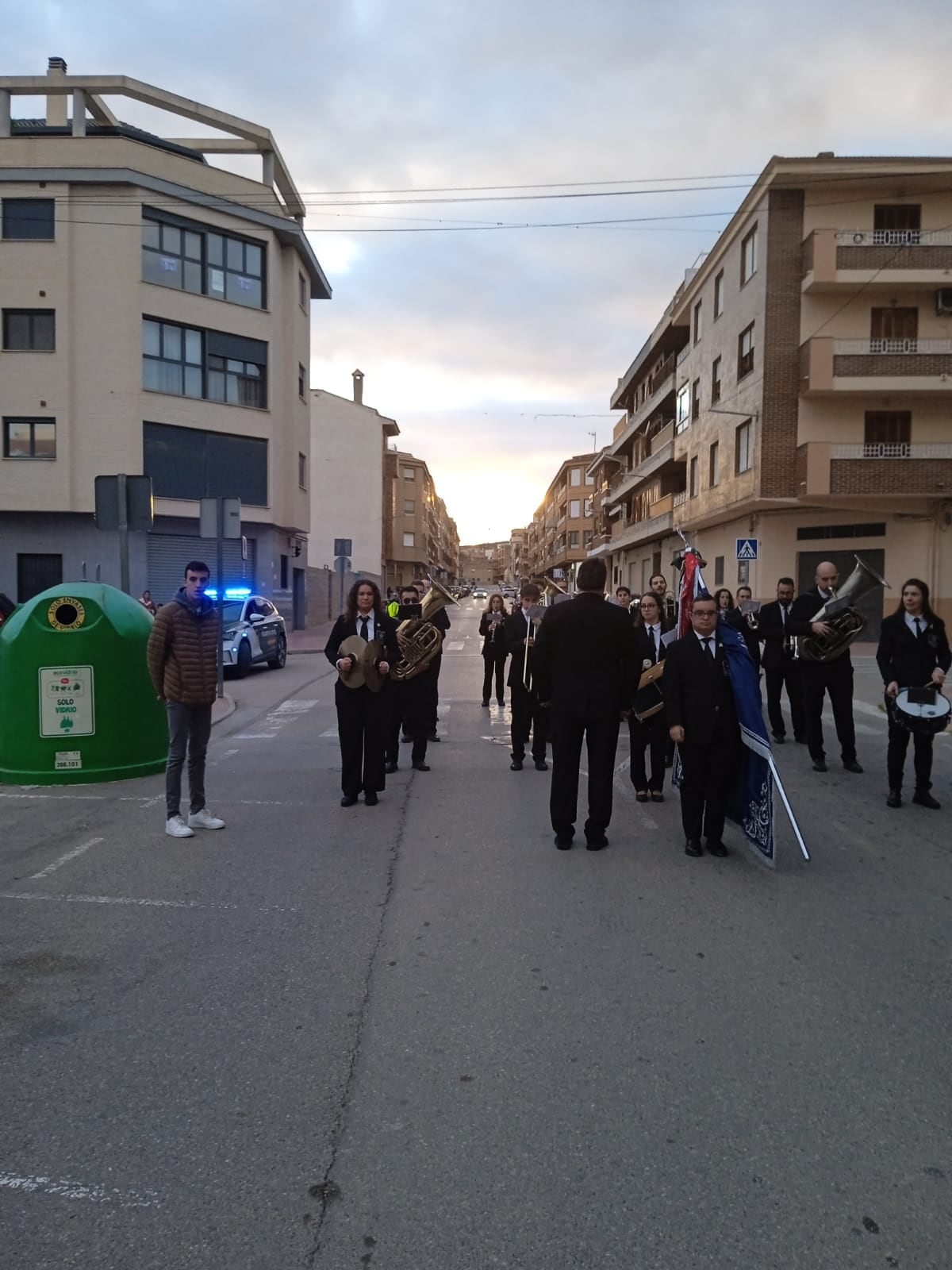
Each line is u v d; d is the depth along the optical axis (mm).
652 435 44094
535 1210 2562
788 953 4406
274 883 5473
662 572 43312
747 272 28062
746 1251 2408
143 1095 3174
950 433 26203
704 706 5902
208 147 30156
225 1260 2381
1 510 26562
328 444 51375
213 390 28484
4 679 8305
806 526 27641
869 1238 2457
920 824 6898
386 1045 3516
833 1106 3098
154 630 6520
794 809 7355
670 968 4223
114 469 26641
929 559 26078
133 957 4375
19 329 26547
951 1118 3027
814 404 26266
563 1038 3559
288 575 31875
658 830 6715
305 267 32750
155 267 27109
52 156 26156
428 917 4887
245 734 11359
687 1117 3025
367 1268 2350
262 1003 3875
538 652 6234
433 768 9078
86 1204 2604
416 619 8789
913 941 4566
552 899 5168
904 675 7461
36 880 5543
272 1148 2863
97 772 8328
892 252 25109
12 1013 3805
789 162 25344
